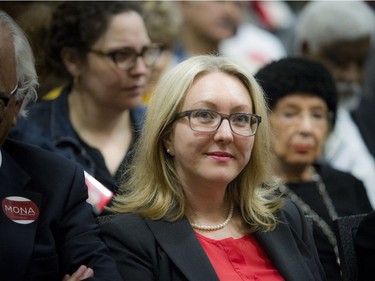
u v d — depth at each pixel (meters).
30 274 6.65
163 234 6.93
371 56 13.86
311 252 7.45
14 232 6.62
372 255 7.58
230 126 6.99
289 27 15.73
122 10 8.82
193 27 12.72
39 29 9.14
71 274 6.82
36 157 7.07
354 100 11.71
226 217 7.36
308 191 9.20
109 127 9.01
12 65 6.61
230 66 7.18
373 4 16.38
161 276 6.79
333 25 11.46
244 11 14.80
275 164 9.09
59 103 8.98
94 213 7.69
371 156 11.16
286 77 9.07
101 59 8.76
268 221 7.32
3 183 6.77
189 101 7.04
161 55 10.49
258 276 7.06
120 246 6.91
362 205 9.34
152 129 7.12
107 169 8.69
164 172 7.14
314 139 9.12
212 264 6.98
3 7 9.61
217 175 6.98
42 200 6.88
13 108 6.68
